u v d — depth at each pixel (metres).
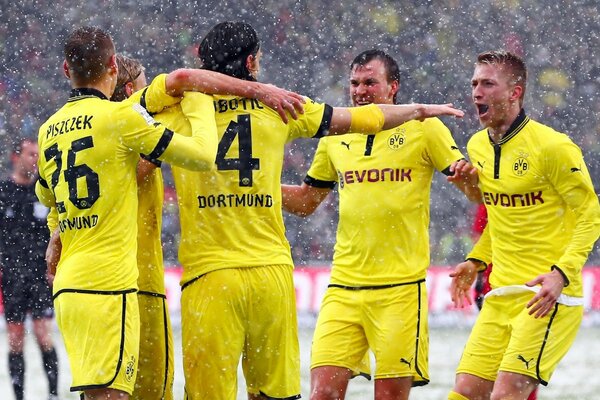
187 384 16.80
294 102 16.53
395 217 19.30
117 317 15.59
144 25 60.12
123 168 15.80
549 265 18.52
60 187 15.95
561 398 27.69
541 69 61.69
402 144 19.45
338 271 19.81
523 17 62.25
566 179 18.09
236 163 16.56
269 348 17.03
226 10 60.75
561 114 60.94
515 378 18.06
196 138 15.65
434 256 51.38
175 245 49.50
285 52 60.75
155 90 16.38
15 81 56.41
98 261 15.61
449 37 61.84
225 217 16.55
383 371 19.11
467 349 19.06
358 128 17.08
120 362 15.52
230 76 16.64
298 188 21.28
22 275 27.86
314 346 19.61
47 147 16.33
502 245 18.94
